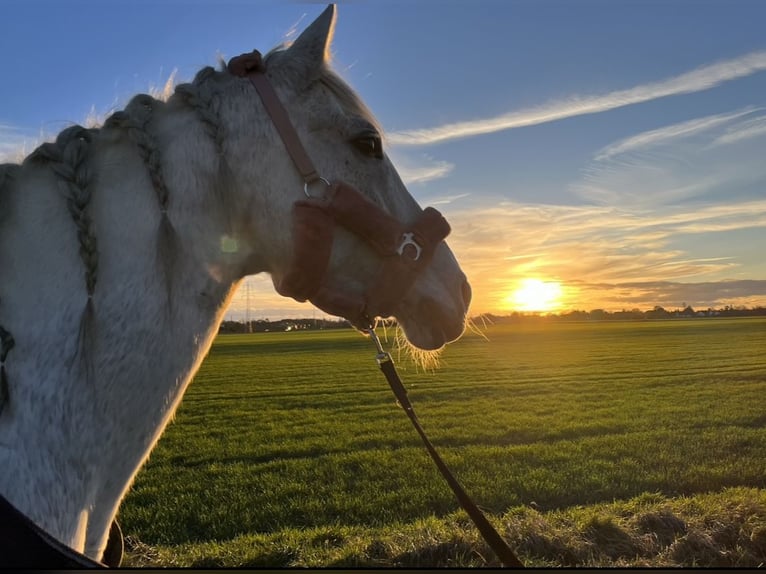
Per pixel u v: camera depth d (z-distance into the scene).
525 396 20.48
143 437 1.51
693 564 5.57
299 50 1.76
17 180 1.47
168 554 6.14
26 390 1.36
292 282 1.63
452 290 1.91
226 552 6.10
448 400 19.89
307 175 1.64
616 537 6.11
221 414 18.19
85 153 1.48
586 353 41.88
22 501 1.29
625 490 8.60
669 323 96.56
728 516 6.42
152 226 1.52
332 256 1.70
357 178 1.73
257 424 16.19
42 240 1.44
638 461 10.45
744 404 17.42
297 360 41.78
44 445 1.36
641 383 23.69
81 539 1.41
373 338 1.85
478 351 45.09
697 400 18.52
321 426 15.45
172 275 1.54
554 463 10.35
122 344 1.46
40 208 1.46
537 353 42.56
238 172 1.63
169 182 1.56
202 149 1.60
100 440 1.44
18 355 1.37
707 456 10.59
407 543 5.89
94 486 1.45
